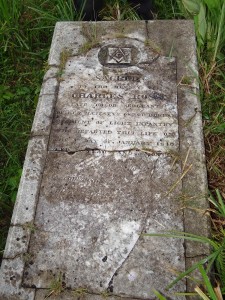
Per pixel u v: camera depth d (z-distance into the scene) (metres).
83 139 1.17
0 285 0.97
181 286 0.95
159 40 1.39
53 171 1.12
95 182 1.10
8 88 1.55
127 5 1.65
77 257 0.99
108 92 1.26
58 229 1.04
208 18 1.48
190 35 1.40
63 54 1.36
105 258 0.99
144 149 1.14
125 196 1.07
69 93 1.27
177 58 1.34
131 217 1.04
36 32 1.67
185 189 1.08
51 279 0.97
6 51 1.63
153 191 1.08
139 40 1.40
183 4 1.48
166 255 0.99
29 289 0.96
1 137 1.42
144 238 1.01
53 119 1.22
